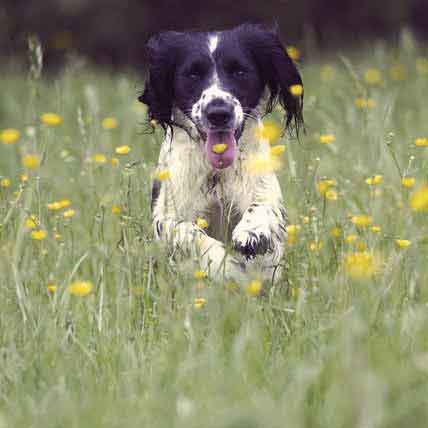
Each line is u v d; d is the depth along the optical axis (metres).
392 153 8.98
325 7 28.53
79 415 5.57
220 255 8.12
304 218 8.62
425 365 5.60
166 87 9.21
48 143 11.23
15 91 19.23
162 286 7.57
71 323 7.16
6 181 9.08
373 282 7.32
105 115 15.45
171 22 27.44
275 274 8.43
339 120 13.11
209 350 6.29
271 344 6.84
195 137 8.80
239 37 9.23
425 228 8.51
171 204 8.71
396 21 28.14
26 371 6.45
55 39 26.17
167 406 5.57
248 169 8.74
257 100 9.22
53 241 8.85
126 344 6.80
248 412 5.11
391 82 16.92
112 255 8.34
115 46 27.09
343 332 6.10
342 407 5.26
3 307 7.41
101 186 10.41
